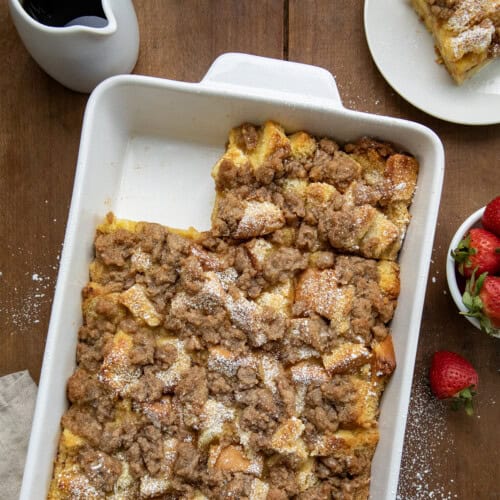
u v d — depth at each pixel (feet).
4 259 2.52
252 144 2.38
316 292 2.28
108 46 2.37
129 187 2.49
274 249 2.34
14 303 2.51
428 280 2.49
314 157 2.36
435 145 2.27
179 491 2.25
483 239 2.34
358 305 2.28
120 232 2.34
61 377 2.28
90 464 2.24
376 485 2.25
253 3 2.53
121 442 2.25
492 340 2.49
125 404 2.27
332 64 2.53
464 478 2.47
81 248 2.31
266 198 2.33
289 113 2.33
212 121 2.42
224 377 2.28
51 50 2.35
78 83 2.48
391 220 2.35
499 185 2.51
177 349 2.29
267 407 2.23
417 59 2.49
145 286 2.31
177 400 2.27
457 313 2.48
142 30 2.53
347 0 2.53
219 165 2.35
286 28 2.53
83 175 2.29
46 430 2.23
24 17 2.28
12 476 2.48
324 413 2.25
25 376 2.49
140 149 2.50
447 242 2.50
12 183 2.53
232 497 2.21
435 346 2.48
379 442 2.27
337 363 2.25
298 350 2.28
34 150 2.53
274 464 2.26
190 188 2.49
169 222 2.48
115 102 2.37
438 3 2.42
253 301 2.30
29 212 2.52
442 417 2.48
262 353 2.29
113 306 2.30
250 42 2.53
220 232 2.32
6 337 2.50
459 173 2.52
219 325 2.28
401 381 2.23
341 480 2.27
